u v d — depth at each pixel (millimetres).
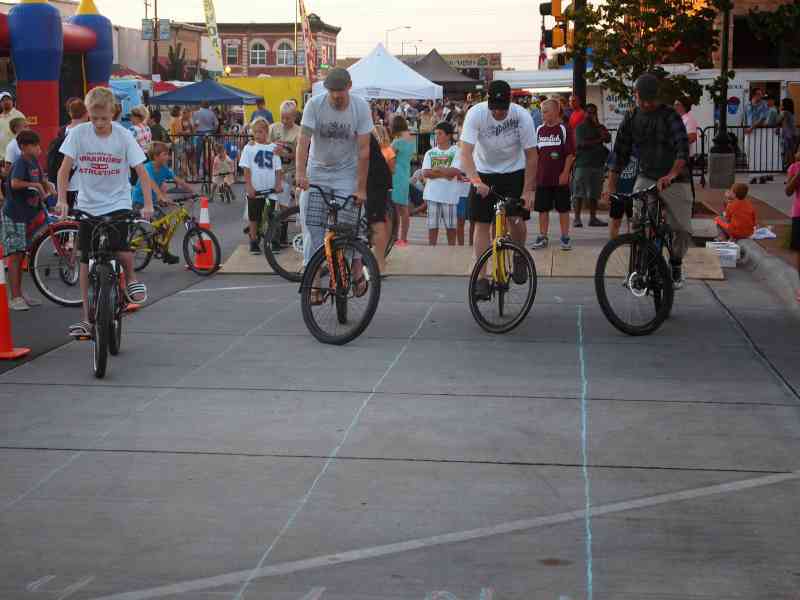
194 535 4629
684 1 18031
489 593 4051
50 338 8734
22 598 4031
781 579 4164
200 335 8766
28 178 9922
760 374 7402
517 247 8570
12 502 5035
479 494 5102
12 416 6461
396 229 12305
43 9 19031
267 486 5227
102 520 4805
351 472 5422
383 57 27672
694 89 17812
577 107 18938
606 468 5469
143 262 12500
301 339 8586
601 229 16688
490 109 8828
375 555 4406
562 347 8234
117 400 6801
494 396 6840
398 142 13430
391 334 8719
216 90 29250
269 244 11750
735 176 25266
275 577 4203
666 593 4047
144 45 64438
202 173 26953
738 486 5203
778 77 28375
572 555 4398
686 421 6293
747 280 11383
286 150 13836
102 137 7793
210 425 6242
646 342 8406
